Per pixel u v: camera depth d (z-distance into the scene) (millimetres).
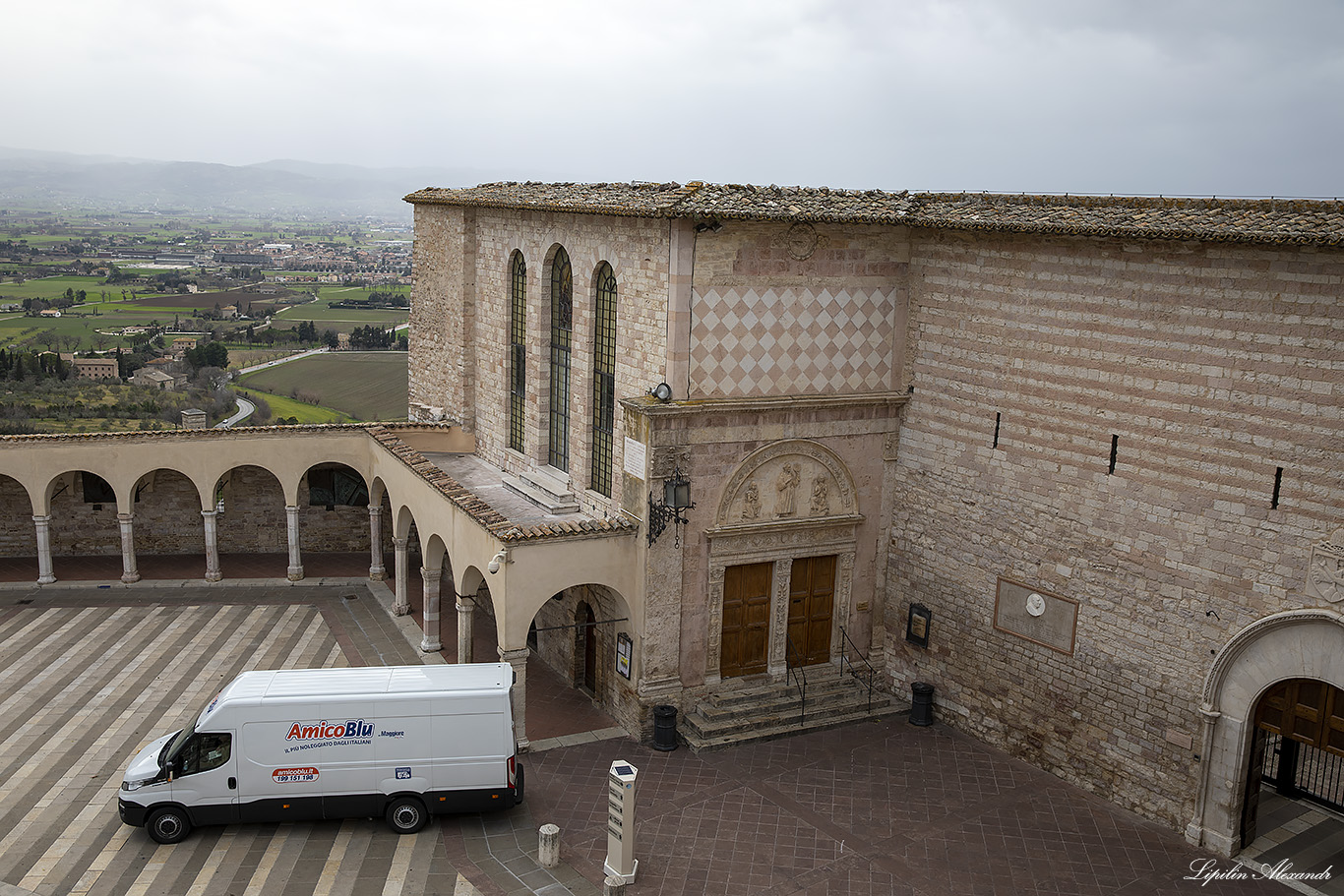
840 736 25875
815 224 25188
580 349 28531
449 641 32031
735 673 26812
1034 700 24266
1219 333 20000
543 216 29875
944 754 24969
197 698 27531
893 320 26672
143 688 28094
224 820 20562
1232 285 19719
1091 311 22203
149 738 25203
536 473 31391
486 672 21766
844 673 27734
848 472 26844
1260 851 21062
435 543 30062
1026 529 24078
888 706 27172
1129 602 22031
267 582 37062
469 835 21125
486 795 21172
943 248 25531
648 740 25469
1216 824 20906
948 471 25922
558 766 24141
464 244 34844
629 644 25641
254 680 21219
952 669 26328
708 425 24844
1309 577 18938
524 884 19562
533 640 31969
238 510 39969
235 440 35906
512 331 33000
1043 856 20766
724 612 26406
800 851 20766
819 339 25781
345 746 20609
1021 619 24359
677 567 25219
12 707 26719
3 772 23312
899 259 26422
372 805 20922
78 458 35031
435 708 20766
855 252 25844
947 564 26219
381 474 35219
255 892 19000
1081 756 23297
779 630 26953
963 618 25891
